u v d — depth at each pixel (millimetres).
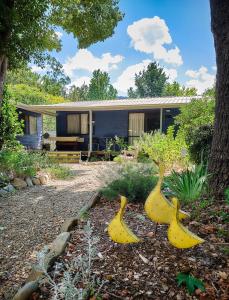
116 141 12297
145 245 2201
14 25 5426
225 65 2984
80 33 9352
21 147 8242
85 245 2312
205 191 3201
